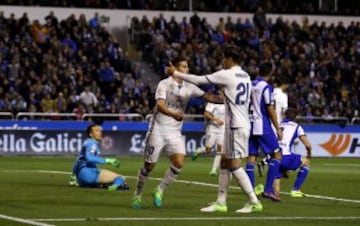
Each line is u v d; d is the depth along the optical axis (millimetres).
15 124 60469
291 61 76750
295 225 22906
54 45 69000
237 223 23047
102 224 22344
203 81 25484
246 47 76000
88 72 68625
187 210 26125
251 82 28109
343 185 37844
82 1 77688
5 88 64562
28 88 64375
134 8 79375
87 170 33750
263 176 43969
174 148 26469
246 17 82375
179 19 80750
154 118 26531
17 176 40219
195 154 46031
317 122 70875
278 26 79062
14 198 29266
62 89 65438
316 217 24812
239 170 25547
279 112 32562
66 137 61188
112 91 68375
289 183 38812
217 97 26391
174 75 25672
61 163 51969
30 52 67688
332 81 75250
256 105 28719
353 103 74188
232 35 76688
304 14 84438
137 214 24797
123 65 71125
